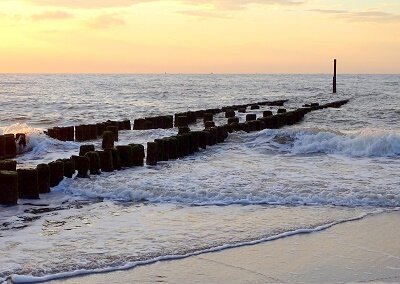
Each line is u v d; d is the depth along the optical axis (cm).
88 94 6519
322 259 684
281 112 2755
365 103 4309
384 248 725
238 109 3353
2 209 922
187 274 634
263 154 1530
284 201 966
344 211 905
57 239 754
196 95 6350
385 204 946
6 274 622
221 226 820
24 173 988
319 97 5581
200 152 1568
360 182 1114
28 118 3022
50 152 1596
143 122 2217
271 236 771
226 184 1088
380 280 617
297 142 1627
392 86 9925
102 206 945
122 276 626
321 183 1100
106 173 1205
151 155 1338
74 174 1138
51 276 620
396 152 1504
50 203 966
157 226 821
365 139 1534
